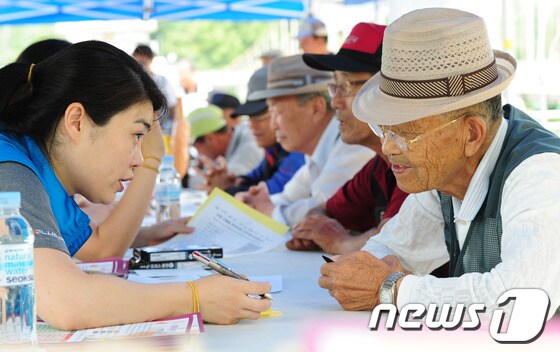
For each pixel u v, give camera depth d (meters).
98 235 2.95
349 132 3.41
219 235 3.41
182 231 3.43
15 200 1.61
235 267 2.88
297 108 4.40
